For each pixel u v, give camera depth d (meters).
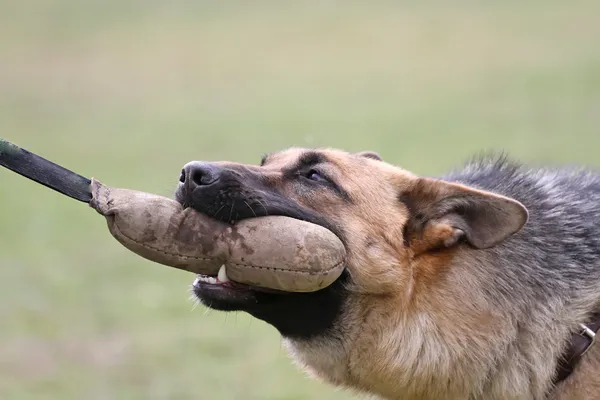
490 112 40.72
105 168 32.69
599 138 34.25
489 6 66.31
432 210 9.34
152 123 42.50
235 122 41.69
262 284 8.88
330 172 9.55
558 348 9.03
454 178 10.52
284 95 47.59
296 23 65.69
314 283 8.84
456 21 62.91
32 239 25.22
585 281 9.31
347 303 9.29
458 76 49.41
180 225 8.72
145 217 8.61
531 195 9.88
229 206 8.93
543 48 53.91
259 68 54.91
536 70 48.91
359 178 9.56
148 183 29.38
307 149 10.07
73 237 25.58
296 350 9.73
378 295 9.21
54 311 19.06
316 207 9.42
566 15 62.03
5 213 28.41
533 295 9.13
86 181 8.56
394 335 9.16
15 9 73.38
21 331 17.80
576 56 51.38
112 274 21.95
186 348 17.00
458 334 9.00
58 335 17.62
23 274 21.78
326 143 35.00
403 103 43.88
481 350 8.98
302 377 15.47
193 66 56.00
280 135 37.88
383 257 9.22
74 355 16.58
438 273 9.16
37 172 8.35
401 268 9.20
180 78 53.19
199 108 45.62
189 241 8.73
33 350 16.80
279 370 15.87
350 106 43.91
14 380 15.21
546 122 37.88
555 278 9.25
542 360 9.00
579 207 9.84
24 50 61.66
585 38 55.59
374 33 61.53
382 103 44.16
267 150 34.78
